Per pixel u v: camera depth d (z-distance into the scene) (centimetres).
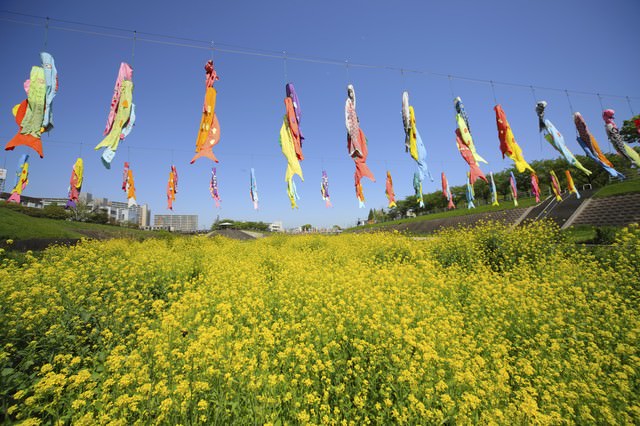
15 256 728
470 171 529
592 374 291
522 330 408
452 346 335
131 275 584
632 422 243
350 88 537
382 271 621
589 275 615
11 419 246
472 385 259
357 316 388
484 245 909
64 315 379
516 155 532
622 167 2619
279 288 530
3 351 288
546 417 223
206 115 438
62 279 475
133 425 225
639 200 1905
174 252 958
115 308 445
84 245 930
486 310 474
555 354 333
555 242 927
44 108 364
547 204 2634
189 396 235
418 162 516
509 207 2959
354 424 240
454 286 586
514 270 716
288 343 320
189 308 434
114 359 270
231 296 507
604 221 1894
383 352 319
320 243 1295
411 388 257
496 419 236
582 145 580
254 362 275
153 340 328
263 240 1750
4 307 353
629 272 603
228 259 852
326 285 541
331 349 332
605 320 417
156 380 283
